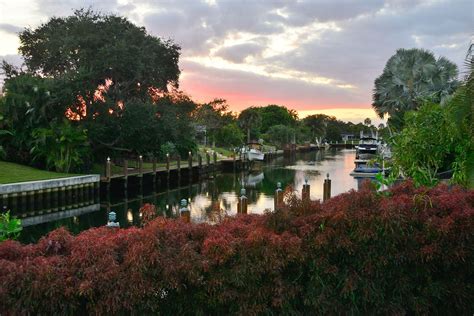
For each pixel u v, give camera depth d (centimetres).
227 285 379
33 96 3262
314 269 406
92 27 3897
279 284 385
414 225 443
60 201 2719
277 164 6075
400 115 3634
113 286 349
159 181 3869
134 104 3800
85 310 357
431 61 3881
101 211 2670
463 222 432
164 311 376
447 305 445
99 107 3631
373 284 418
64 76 3444
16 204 2408
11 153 3403
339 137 14162
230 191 3406
